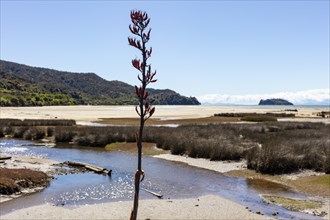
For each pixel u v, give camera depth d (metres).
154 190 21.80
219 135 41.53
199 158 33.22
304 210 17.80
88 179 24.72
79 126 58.91
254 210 17.73
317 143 32.50
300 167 27.03
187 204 18.58
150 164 31.02
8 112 99.81
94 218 16.05
